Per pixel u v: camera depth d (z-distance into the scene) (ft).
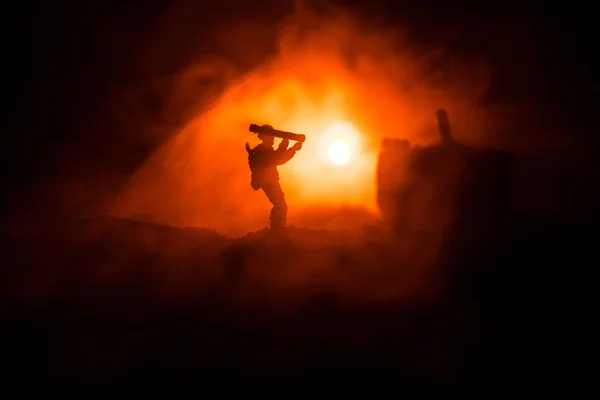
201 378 15.93
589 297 21.77
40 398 15.02
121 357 17.13
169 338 18.30
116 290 21.94
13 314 19.83
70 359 16.97
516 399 15.07
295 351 17.40
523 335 18.86
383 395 15.17
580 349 17.80
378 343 18.06
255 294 21.24
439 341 18.34
